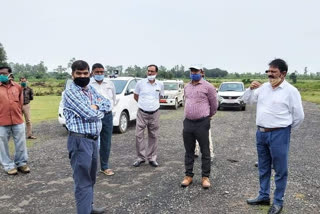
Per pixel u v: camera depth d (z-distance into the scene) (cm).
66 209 437
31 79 8131
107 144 582
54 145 841
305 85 5984
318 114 1678
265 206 446
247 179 564
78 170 365
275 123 409
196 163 671
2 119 574
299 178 574
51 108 1989
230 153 761
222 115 1593
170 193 495
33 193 495
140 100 637
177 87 1986
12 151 780
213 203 456
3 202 460
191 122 516
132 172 606
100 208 425
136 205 448
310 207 443
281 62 402
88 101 365
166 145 855
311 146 859
